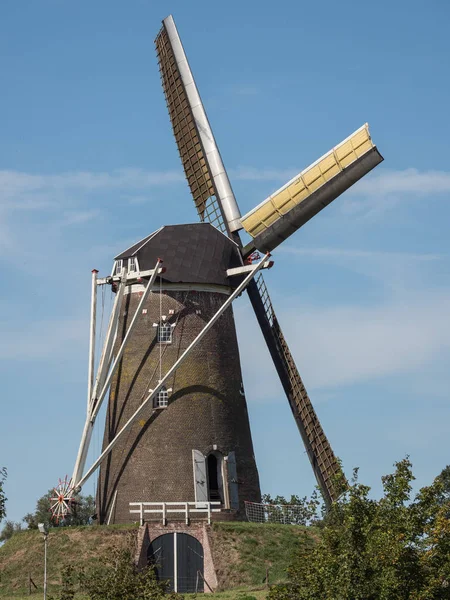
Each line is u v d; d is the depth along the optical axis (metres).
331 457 65.50
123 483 63.53
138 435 63.94
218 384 65.38
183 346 65.06
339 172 63.38
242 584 58.06
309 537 61.06
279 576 58.19
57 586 57.12
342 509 43.31
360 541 38.97
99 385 63.06
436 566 38.91
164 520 61.00
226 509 63.09
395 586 37.72
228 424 65.00
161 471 63.06
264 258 64.69
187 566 60.31
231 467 64.12
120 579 43.28
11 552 60.31
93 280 64.44
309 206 64.25
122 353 65.44
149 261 65.31
